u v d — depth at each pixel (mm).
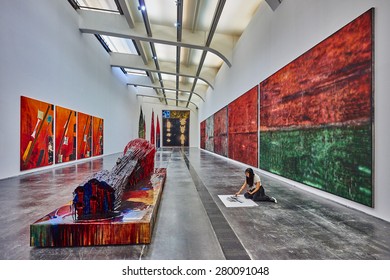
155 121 27250
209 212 3480
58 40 8336
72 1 9570
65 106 8859
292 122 5406
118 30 10227
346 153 3703
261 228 2855
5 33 5848
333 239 2527
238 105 9977
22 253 2236
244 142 9148
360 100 3418
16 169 6312
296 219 3164
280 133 5996
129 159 4426
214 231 2773
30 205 3711
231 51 11055
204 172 7512
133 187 4121
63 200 3998
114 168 3963
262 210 3570
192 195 4496
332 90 4035
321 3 4391
